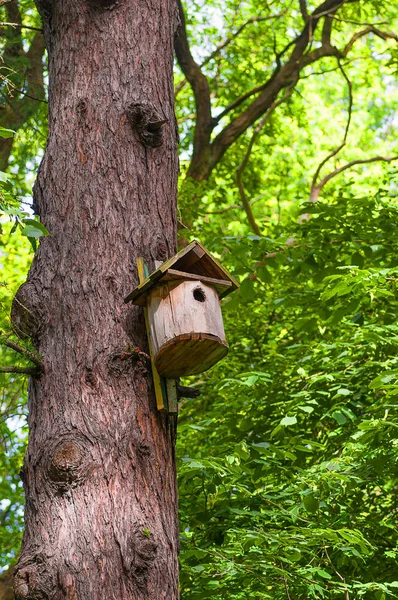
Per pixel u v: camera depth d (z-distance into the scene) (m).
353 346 7.35
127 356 4.01
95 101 4.50
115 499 3.73
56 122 4.52
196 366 4.16
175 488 4.02
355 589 6.62
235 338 9.95
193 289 4.14
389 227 8.67
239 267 8.67
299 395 6.94
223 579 6.27
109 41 4.64
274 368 8.30
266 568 5.98
